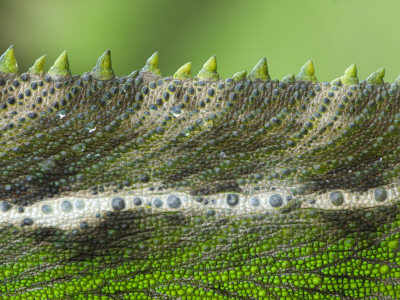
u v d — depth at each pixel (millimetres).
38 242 139
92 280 140
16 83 140
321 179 140
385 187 139
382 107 140
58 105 140
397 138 140
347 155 140
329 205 139
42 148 140
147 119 140
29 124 140
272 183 140
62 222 139
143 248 140
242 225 140
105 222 139
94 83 140
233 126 140
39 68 140
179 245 140
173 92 140
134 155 140
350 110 140
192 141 140
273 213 140
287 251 140
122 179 140
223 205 140
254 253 140
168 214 140
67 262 140
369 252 140
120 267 140
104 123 140
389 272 140
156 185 140
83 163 140
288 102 140
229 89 140
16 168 140
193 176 140
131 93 140
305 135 140
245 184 140
